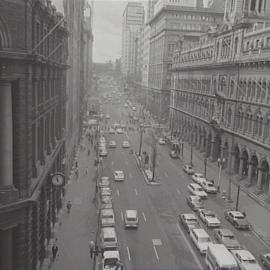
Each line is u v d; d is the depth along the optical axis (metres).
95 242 40.16
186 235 46.31
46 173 35.12
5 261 27.56
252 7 77.75
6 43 25.84
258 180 63.50
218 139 86.56
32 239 31.59
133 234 45.84
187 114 111.94
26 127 28.19
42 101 35.88
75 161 82.12
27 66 27.48
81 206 54.19
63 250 40.12
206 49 97.12
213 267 36.53
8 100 26.02
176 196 61.84
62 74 52.31
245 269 36.56
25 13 26.75
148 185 67.75
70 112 72.56
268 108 61.53
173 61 136.50
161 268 37.75
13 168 27.72
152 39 187.50
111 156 91.44
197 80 103.19
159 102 162.38
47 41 37.66
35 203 29.42
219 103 83.56
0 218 26.42
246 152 70.94
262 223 51.34
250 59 67.62
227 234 43.69
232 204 58.91
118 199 58.94
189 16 155.50
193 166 83.56
